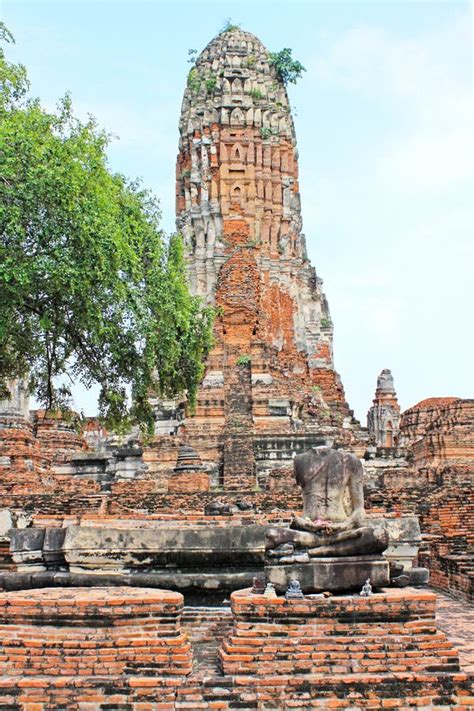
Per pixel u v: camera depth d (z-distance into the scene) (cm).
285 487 2898
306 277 5603
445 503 2281
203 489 2694
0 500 2302
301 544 1063
